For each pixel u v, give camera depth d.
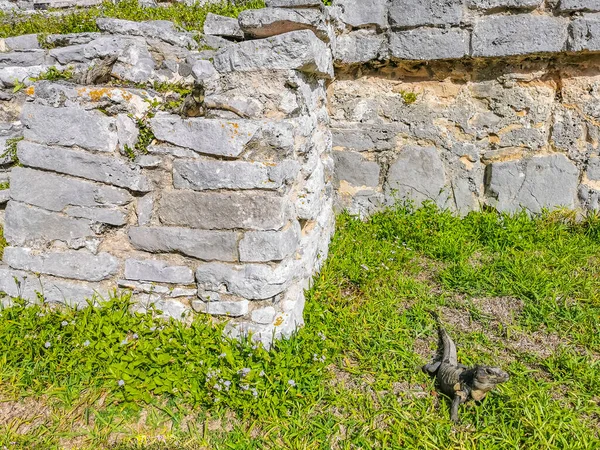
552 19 4.09
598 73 4.35
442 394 2.75
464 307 3.55
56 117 2.85
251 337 2.91
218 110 2.93
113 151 2.87
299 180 3.23
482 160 4.70
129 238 3.03
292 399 2.65
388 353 3.06
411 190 4.82
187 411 2.62
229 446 2.42
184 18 5.46
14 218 3.09
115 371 2.72
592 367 2.93
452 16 4.20
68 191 2.96
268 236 2.83
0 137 3.99
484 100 4.57
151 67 3.45
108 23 3.76
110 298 3.05
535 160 4.58
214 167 2.80
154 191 2.96
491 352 3.10
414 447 2.41
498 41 4.20
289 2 3.41
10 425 2.51
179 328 2.96
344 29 4.41
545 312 3.43
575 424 2.54
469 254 4.19
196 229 2.93
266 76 2.89
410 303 3.60
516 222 4.55
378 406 2.70
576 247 4.25
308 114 3.31
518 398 2.67
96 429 2.50
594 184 4.56
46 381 2.74
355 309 3.44
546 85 4.45
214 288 2.96
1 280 3.19
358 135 4.79
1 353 2.86
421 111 4.67
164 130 2.84
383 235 4.54
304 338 3.01
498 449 2.41
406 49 4.37
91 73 3.18
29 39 4.88
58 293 3.13
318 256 3.73
